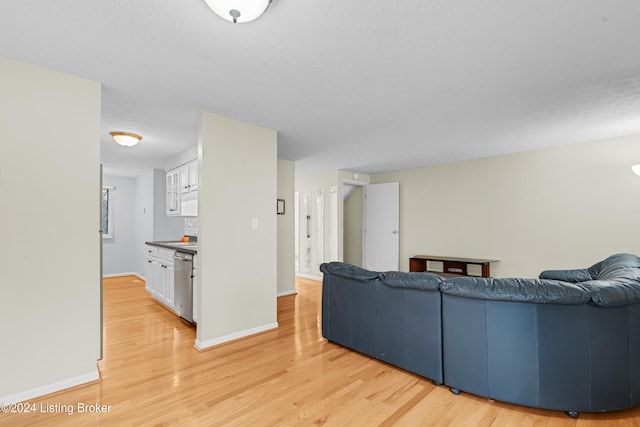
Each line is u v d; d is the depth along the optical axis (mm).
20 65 1986
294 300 4664
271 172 3367
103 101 2594
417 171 5797
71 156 2156
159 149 4266
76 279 2160
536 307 1826
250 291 3148
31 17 1531
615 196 3703
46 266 2053
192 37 1706
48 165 2072
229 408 1896
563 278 3250
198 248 2828
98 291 2262
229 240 2986
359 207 6824
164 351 2746
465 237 5094
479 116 2980
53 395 2025
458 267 5035
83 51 1858
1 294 1905
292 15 1514
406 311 2314
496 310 1907
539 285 1840
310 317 3793
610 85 2312
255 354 2689
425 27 1620
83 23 1583
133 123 3156
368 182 6594
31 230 2008
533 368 1823
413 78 2201
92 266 2227
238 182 3068
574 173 4012
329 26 1607
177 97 2523
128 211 6793
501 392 1889
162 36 1697
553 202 4184
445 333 2111
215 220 2887
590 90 2398
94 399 1986
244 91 2410
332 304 2928
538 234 4312
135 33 1672
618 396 1796
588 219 3895
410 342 2289
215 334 2869
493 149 4309
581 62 1981
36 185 2029
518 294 1826
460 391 2062
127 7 1458
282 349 2801
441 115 2947
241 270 3078
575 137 3695
